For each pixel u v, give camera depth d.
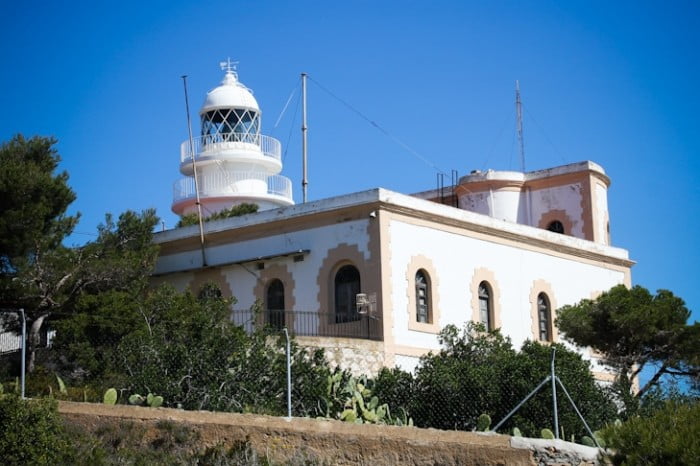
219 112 51.22
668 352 34.34
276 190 51.44
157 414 22.78
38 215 32.81
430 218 37.16
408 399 27.94
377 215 35.34
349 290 35.94
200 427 22.50
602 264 44.62
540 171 47.88
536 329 40.72
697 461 19.66
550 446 22.45
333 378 26.80
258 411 24.89
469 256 38.50
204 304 30.92
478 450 22.44
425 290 36.69
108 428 22.70
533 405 27.14
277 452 22.27
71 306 33.56
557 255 42.44
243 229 38.53
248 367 26.58
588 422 27.22
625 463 20.55
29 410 21.58
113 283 34.47
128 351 27.25
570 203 46.97
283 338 27.45
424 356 30.33
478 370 27.80
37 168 34.09
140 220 36.34
